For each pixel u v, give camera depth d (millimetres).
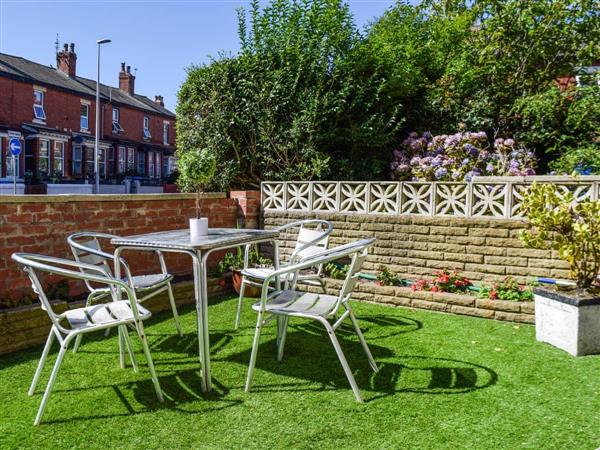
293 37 7863
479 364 3451
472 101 8906
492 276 5195
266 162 7691
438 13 11477
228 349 3822
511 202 5102
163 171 36625
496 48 9102
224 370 3375
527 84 8953
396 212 5820
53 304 4094
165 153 36281
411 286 5297
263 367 3428
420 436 2455
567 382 3125
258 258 6234
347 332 4270
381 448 2342
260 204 6926
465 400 2867
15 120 24531
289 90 7625
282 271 3027
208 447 2367
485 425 2566
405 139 8562
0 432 2510
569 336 3672
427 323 4531
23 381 3178
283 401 2873
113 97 31594
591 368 3361
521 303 4516
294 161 7652
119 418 2668
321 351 3764
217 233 3867
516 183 5070
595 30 8695
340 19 8055
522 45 8898
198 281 3096
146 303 4871
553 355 3629
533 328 4355
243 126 7754
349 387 3072
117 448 2361
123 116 32281
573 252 3736
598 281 4090
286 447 2359
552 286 4086
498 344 3900
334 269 5840
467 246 5332
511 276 5086
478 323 4523
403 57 9016
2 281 4156
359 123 7879
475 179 5547
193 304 5328
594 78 8344
